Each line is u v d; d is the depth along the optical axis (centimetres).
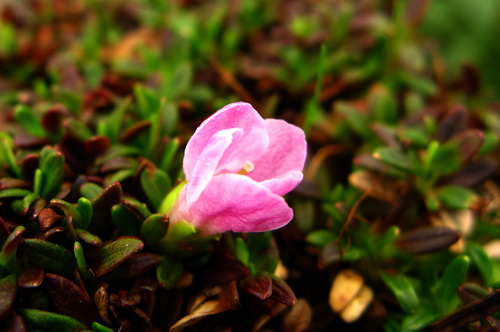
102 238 8
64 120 9
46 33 12
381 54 12
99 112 10
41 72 12
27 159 8
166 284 8
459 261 8
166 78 11
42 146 9
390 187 10
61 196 8
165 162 9
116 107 10
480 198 9
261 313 8
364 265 9
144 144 10
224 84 12
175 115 10
